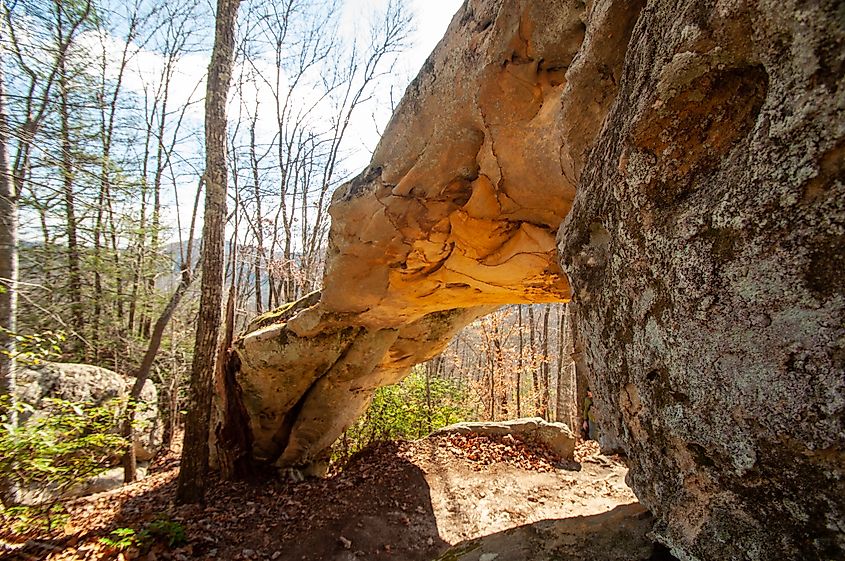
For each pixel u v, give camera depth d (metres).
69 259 8.58
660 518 1.43
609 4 1.71
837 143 0.84
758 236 0.97
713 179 1.11
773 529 1.03
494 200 3.45
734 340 1.03
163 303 11.95
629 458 1.55
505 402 14.21
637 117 1.29
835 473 0.88
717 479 1.15
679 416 1.21
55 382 6.70
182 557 4.34
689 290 1.13
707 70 1.12
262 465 6.89
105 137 7.87
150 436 9.16
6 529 3.93
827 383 0.86
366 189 4.16
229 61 6.00
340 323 6.06
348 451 8.62
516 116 2.80
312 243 12.74
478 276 4.57
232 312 6.90
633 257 1.35
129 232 9.34
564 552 2.21
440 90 3.19
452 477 6.39
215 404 7.18
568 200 2.96
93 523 4.84
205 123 5.86
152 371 11.94
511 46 2.57
